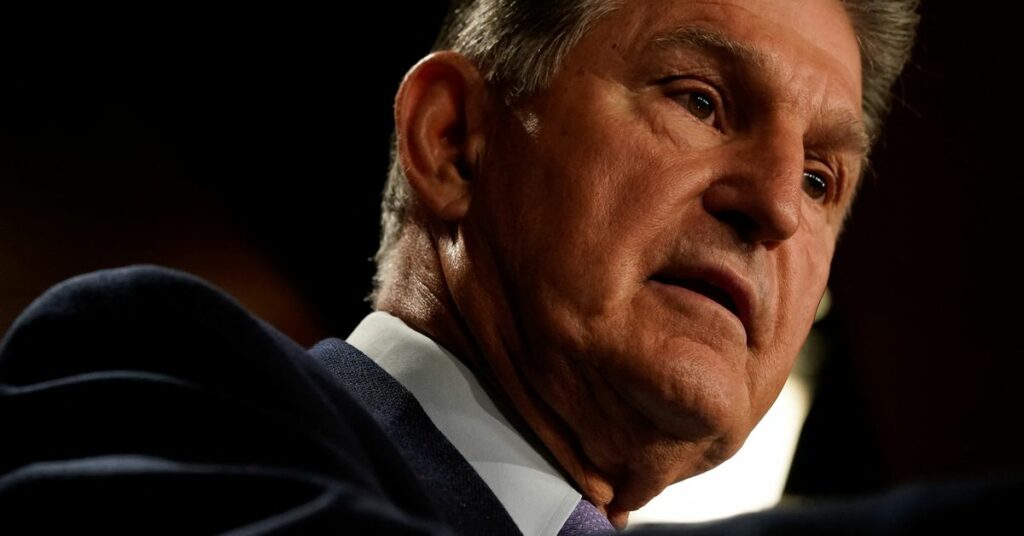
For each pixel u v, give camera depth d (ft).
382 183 7.47
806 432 8.38
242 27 6.98
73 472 2.16
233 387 2.60
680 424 3.94
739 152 4.08
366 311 7.50
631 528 1.19
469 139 4.38
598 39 4.27
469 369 4.12
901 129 8.33
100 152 6.55
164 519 2.10
